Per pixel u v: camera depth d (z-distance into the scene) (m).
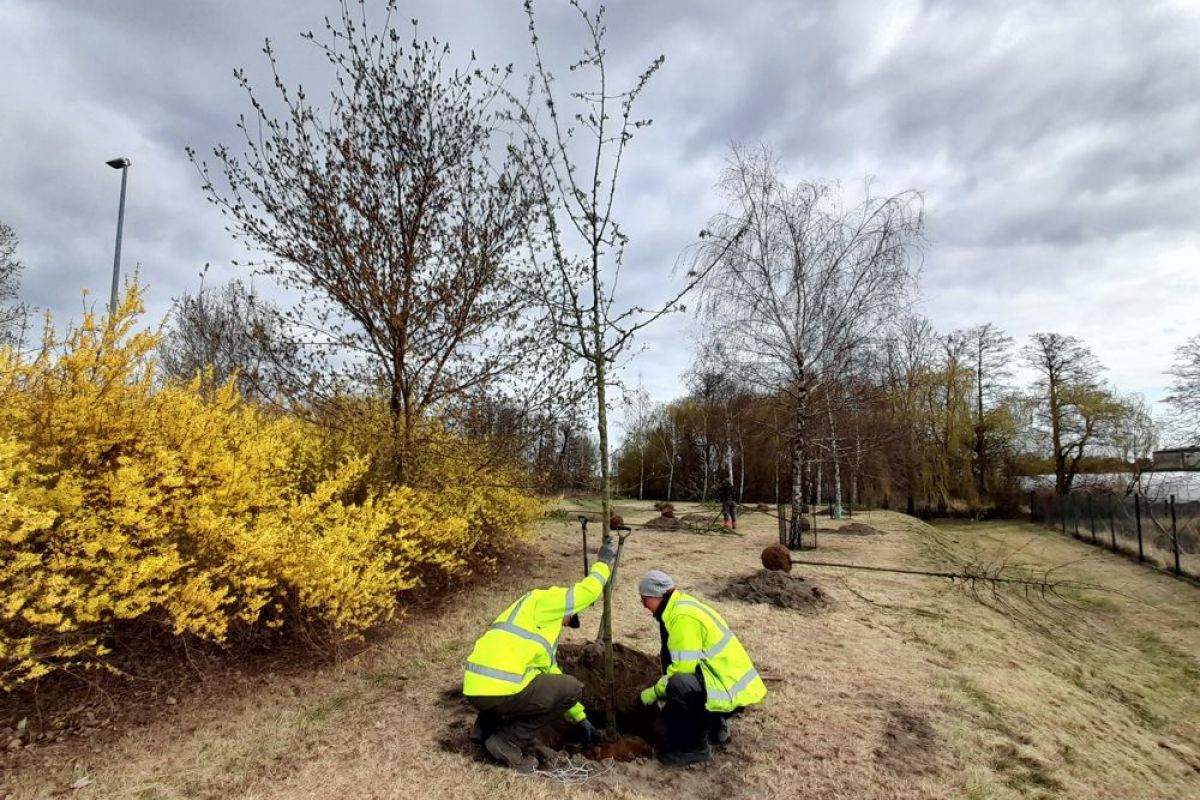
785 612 8.12
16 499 4.02
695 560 11.94
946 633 7.86
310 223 7.12
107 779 3.79
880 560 13.05
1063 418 36.38
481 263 7.82
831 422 18.12
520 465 8.79
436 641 6.51
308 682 5.36
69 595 3.89
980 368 35.59
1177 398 29.62
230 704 4.86
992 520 33.50
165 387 5.34
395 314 7.45
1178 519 18.06
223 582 5.21
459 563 7.93
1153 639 11.41
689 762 4.32
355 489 7.43
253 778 3.87
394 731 4.54
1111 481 36.19
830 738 4.72
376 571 5.87
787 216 14.25
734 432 29.39
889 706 5.36
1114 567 18.27
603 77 4.91
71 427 4.70
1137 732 6.59
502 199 7.78
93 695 4.72
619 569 10.73
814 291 14.34
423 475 8.05
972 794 4.08
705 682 4.27
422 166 7.43
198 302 10.97
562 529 16.16
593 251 5.05
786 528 15.57
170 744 4.25
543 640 4.33
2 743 4.07
